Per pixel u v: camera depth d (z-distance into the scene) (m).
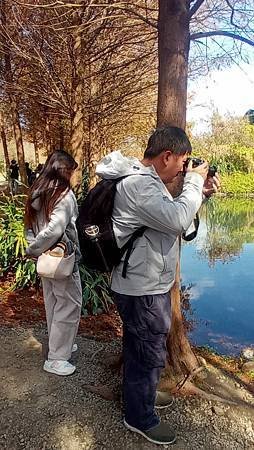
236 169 23.33
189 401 2.53
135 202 1.90
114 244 1.99
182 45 2.55
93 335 3.64
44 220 2.58
